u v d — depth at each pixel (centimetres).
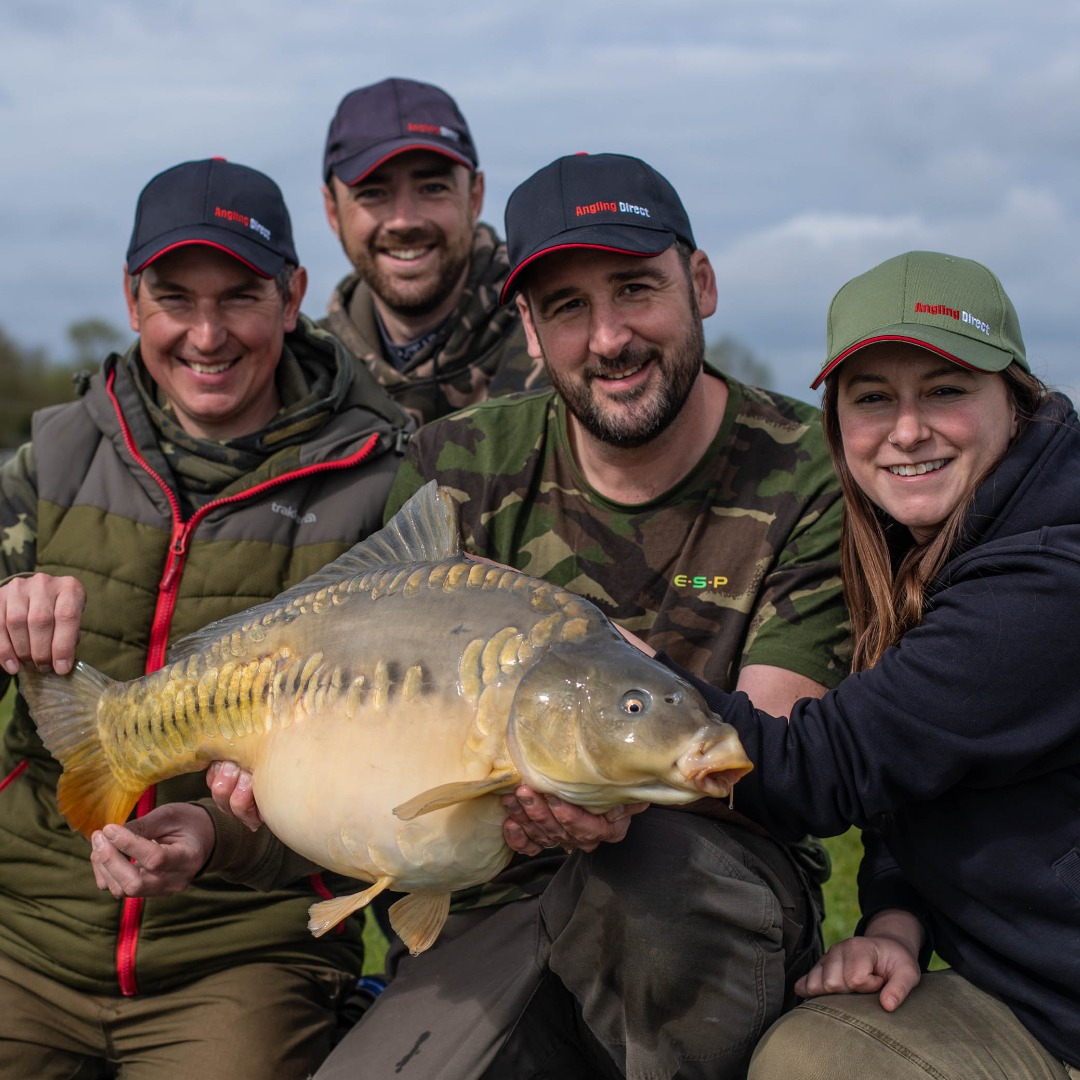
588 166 282
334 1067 259
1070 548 226
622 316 274
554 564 292
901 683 231
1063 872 228
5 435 4922
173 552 309
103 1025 294
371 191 470
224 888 299
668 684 202
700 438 289
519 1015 258
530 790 209
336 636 230
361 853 221
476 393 468
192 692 246
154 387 340
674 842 237
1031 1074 223
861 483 252
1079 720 227
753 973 238
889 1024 229
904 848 247
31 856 299
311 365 349
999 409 240
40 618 265
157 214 320
